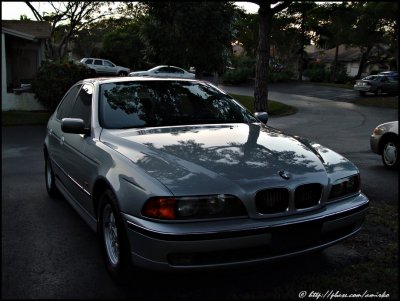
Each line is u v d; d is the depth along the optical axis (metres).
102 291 3.26
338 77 43.72
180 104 4.43
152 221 2.90
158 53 14.84
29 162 8.10
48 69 16.38
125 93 4.42
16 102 16.91
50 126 5.65
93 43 45.41
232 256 2.96
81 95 4.86
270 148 3.60
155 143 3.57
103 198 3.48
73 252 3.96
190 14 11.71
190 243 2.83
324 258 3.85
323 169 3.39
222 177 3.04
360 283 3.37
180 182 2.97
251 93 30.27
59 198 5.68
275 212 3.06
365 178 7.05
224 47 14.35
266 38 10.53
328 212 3.24
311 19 42.91
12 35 20.45
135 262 3.04
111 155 3.52
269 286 3.34
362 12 35.00
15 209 5.21
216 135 3.83
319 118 18.12
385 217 4.90
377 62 48.22
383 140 7.96
